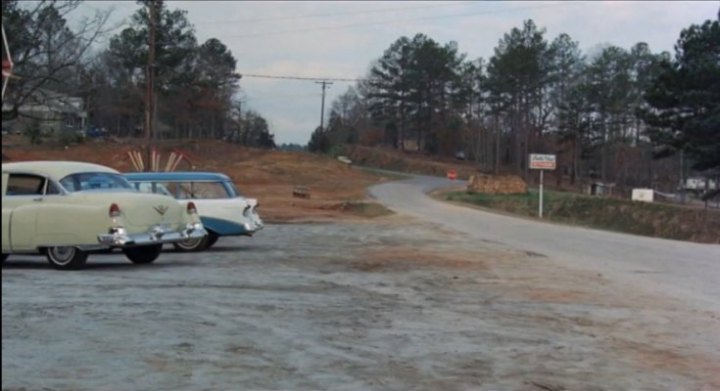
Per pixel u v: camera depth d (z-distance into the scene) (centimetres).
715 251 2125
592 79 9700
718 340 860
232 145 9350
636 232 4700
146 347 748
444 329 888
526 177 9775
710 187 8812
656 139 5997
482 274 1455
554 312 1027
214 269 1424
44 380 622
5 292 1077
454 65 11694
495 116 10400
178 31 7900
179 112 9212
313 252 1841
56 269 1351
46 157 7069
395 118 12125
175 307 979
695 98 5547
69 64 2683
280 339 806
